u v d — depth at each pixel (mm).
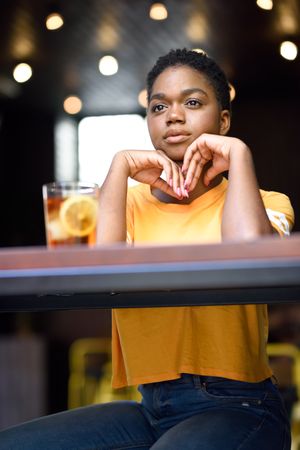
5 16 5984
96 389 6004
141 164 1538
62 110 8297
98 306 1333
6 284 955
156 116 1662
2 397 6566
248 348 1485
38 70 7184
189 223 1591
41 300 1341
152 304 1310
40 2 5715
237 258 916
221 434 1332
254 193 1354
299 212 8070
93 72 7238
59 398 6867
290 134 8086
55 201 1170
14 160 8398
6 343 6637
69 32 6285
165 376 1471
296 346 6238
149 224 1613
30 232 8359
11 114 8367
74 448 1436
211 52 6891
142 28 6223
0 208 8344
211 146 1466
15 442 1426
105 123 8477
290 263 904
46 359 6641
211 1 5719
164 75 1648
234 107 8195
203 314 1477
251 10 5895
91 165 8492
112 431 1482
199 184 1603
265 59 7078
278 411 1473
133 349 1508
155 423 1509
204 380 1468
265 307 1621
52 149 8398
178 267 925
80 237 1172
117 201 1480
